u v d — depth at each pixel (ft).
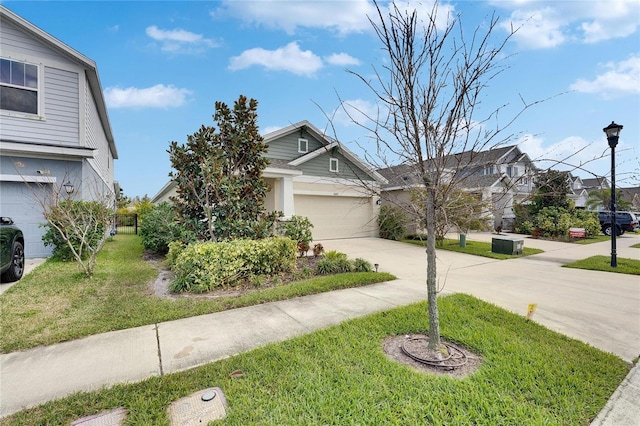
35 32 26.66
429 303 10.30
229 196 23.93
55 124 28.14
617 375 9.04
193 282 17.44
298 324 12.66
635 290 19.31
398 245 40.93
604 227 60.95
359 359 9.63
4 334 11.33
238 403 7.50
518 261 30.58
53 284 17.95
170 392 7.97
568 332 12.41
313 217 44.32
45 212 19.66
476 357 10.15
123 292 16.84
